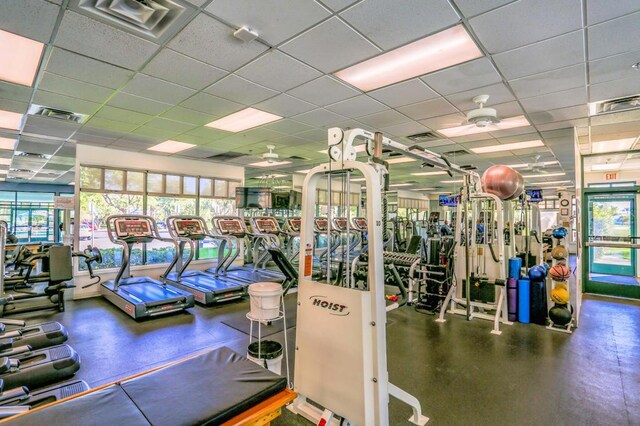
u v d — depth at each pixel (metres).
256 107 4.43
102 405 1.61
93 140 6.18
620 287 6.26
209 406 1.63
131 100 4.13
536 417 2.50
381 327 2.10
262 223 7.90
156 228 6.20
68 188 14.24
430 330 4.41
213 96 4.02
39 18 2.40
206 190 8.34
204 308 5.47
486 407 2.63
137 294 5.35
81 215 6.55
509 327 4.55
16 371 2.56
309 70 3.30
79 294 6.09
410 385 2.97
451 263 5.47
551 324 4.59
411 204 17.11
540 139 5.99
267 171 10.39
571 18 2.38
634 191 6.28
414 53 2.95
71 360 3.07
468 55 2.97
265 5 2.26
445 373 3.20
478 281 4.91
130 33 2.62
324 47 2.85
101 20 2.44
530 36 2.64
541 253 6.76
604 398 2.76
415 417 2.46
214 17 2.41
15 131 5.51
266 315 2.36
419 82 3.59
